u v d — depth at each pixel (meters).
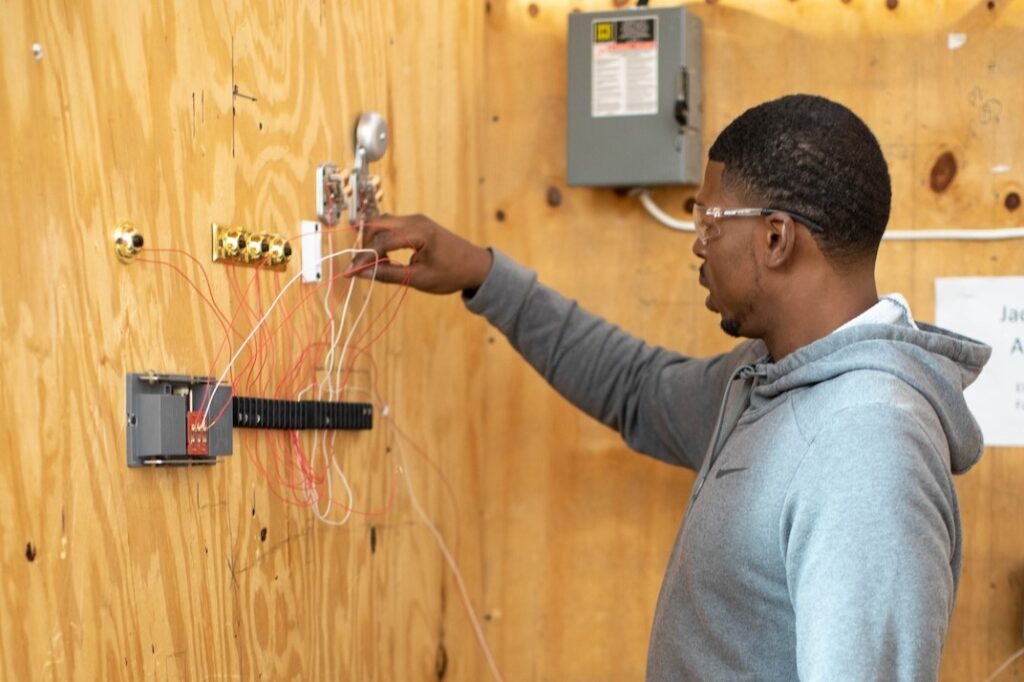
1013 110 2.07
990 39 2.08
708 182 1.48
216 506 1.48
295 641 1.67
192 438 1.40
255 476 1.57
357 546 1.85
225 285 1.50
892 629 1.15
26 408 1.16
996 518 2.06
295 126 1.66
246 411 1.52
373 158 1.83
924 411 1.30
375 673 1.91
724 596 1.37
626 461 2.23
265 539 1.59
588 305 2.24
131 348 1.32
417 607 2.06
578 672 2.25
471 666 2.26
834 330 1.41
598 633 2.24
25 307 1.16
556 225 2.26
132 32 1.32
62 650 1.20
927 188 2.10
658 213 2.19
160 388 1.36
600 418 1.95
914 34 2.10
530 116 2.27
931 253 2.10
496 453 2.30
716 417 1.77
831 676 1.15
